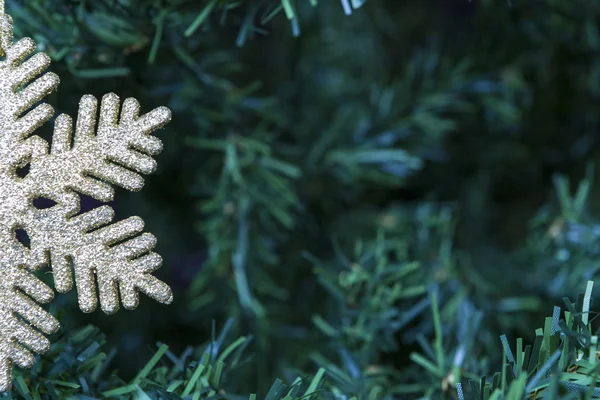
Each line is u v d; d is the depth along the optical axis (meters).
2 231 0.50
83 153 0.50
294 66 0.62
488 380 0.50
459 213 0.61
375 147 0.60
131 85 0.55
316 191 0.60
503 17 0.59
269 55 0.61
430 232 0.60
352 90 0.63
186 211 0.62
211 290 0.59
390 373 0.54
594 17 0.59
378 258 0.55
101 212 0.50
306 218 0.60
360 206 0.62
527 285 0.59
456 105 0.60
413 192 0.63
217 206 0.58
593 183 0.61
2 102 0.50
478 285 0.58
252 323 0.58
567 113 0.62
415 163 0.59
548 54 0.60
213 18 0.55
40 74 0.53
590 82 0.60
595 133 0.61
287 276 0.60
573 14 0.58
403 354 0.57
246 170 0.58
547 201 0.62
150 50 0.54
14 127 0.50
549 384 0.47
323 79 0.63
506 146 0.62
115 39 0.53
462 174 0.63
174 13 0.53
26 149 0.50
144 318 0.62
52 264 0.50
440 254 0.58
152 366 0.51
